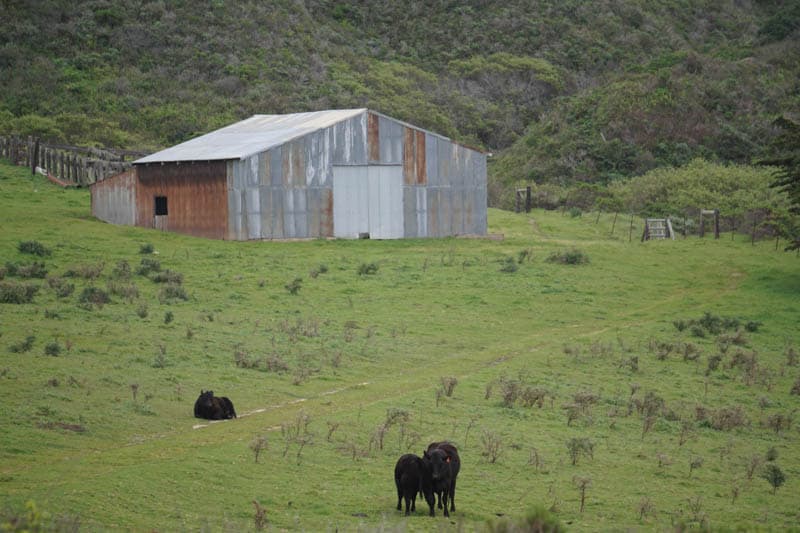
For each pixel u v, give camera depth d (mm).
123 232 86875
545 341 61281
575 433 42500
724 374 56469
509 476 35344
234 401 43094
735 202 128500
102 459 33562
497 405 45719
